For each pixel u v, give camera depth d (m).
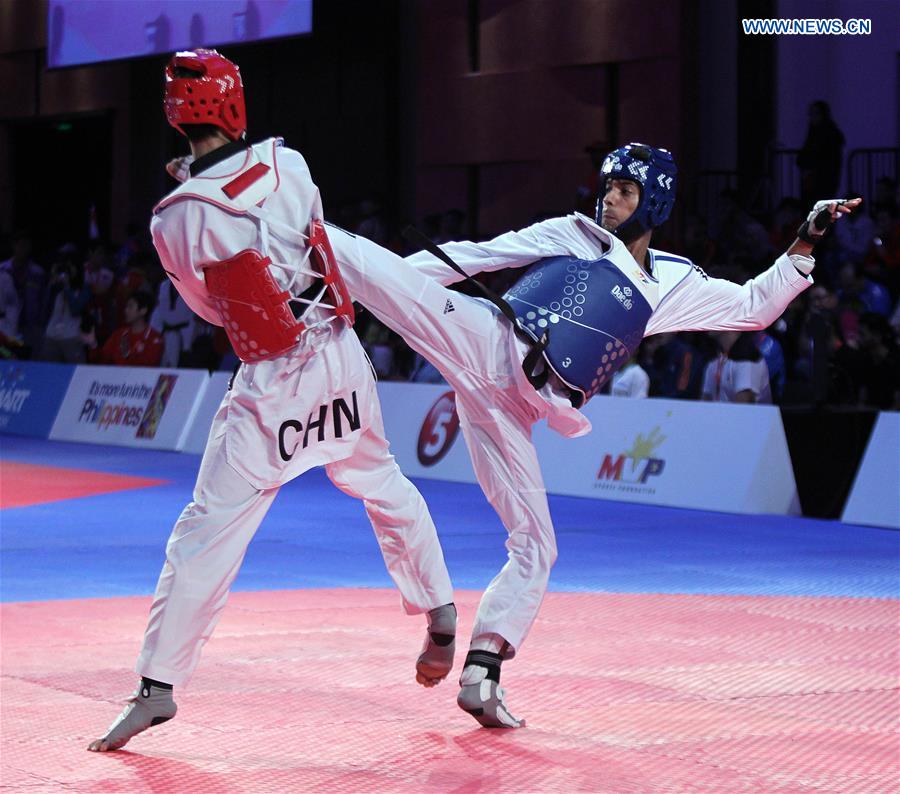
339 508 16.91
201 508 6.52
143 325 25.27
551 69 27.08
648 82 25.69
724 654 8.91
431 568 7.09
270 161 6.52
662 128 25.48
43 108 37.41
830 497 15.99
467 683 6.93
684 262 7.61
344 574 12.28
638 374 18.62
